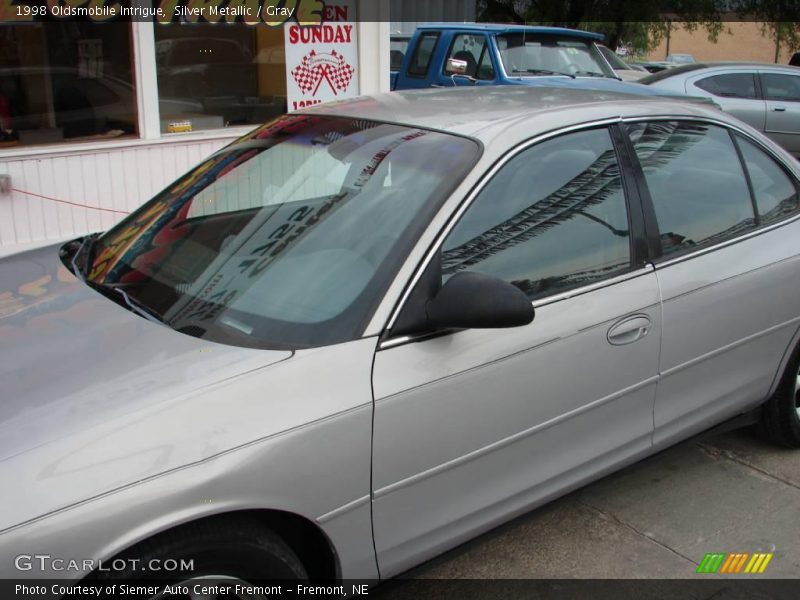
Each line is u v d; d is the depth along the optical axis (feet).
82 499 6.38
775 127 36.37
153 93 21.50
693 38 150.10
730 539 10.96
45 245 11.46
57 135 20.43
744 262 11.06
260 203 9.94
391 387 7.88
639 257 10.11
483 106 10.42
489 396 8.59
